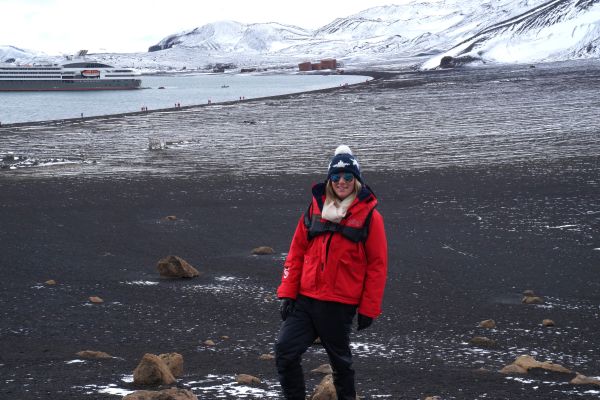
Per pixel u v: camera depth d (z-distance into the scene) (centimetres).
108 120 7469
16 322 1324
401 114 7381
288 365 586
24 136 5966
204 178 3519
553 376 906
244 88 19062
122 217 2578
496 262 1884
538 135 5184
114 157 4466
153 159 4344
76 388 768
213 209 2719
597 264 1855
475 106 8012
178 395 656
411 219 2477
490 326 1306
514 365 951
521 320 1364
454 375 900
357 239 572
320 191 592
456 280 1703
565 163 3766
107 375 850
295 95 11044
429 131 5731
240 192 3091
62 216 2602
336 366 596
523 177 3350
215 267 1847
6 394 741
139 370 796
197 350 1101
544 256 1947
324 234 578
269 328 1284
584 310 1448
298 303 589
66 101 14738
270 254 2002
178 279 1719
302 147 4878
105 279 1717
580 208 2627
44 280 1708
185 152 4694
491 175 3431
